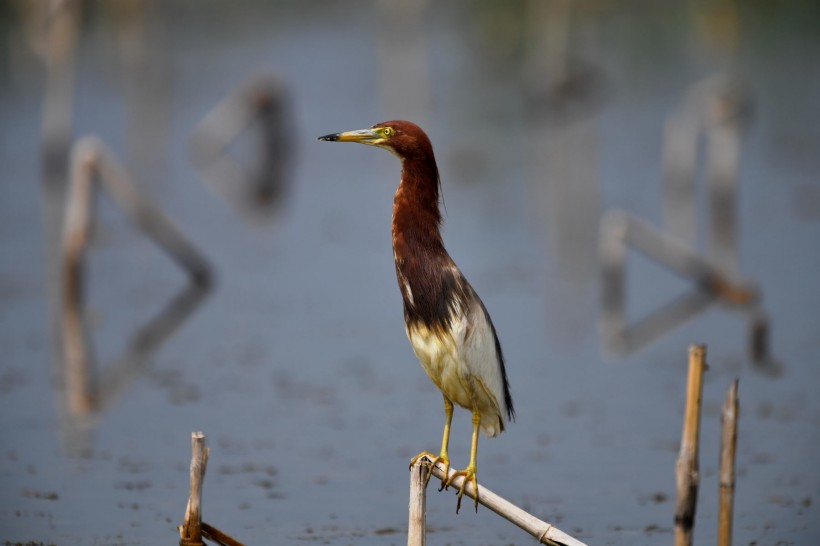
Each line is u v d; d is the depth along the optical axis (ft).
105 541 32.45
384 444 41.86
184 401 47.19
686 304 61.67
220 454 40.70
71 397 47.73
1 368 51.62
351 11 170.40
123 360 53.06
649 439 42.19
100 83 127.24
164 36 137.69
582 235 76.95
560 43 99.55
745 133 97.35
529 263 70.08
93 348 54.90
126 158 99.81
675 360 52.47
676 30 140.05
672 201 81.51
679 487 23.94
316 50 147.54
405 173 26.20
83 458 40.14
